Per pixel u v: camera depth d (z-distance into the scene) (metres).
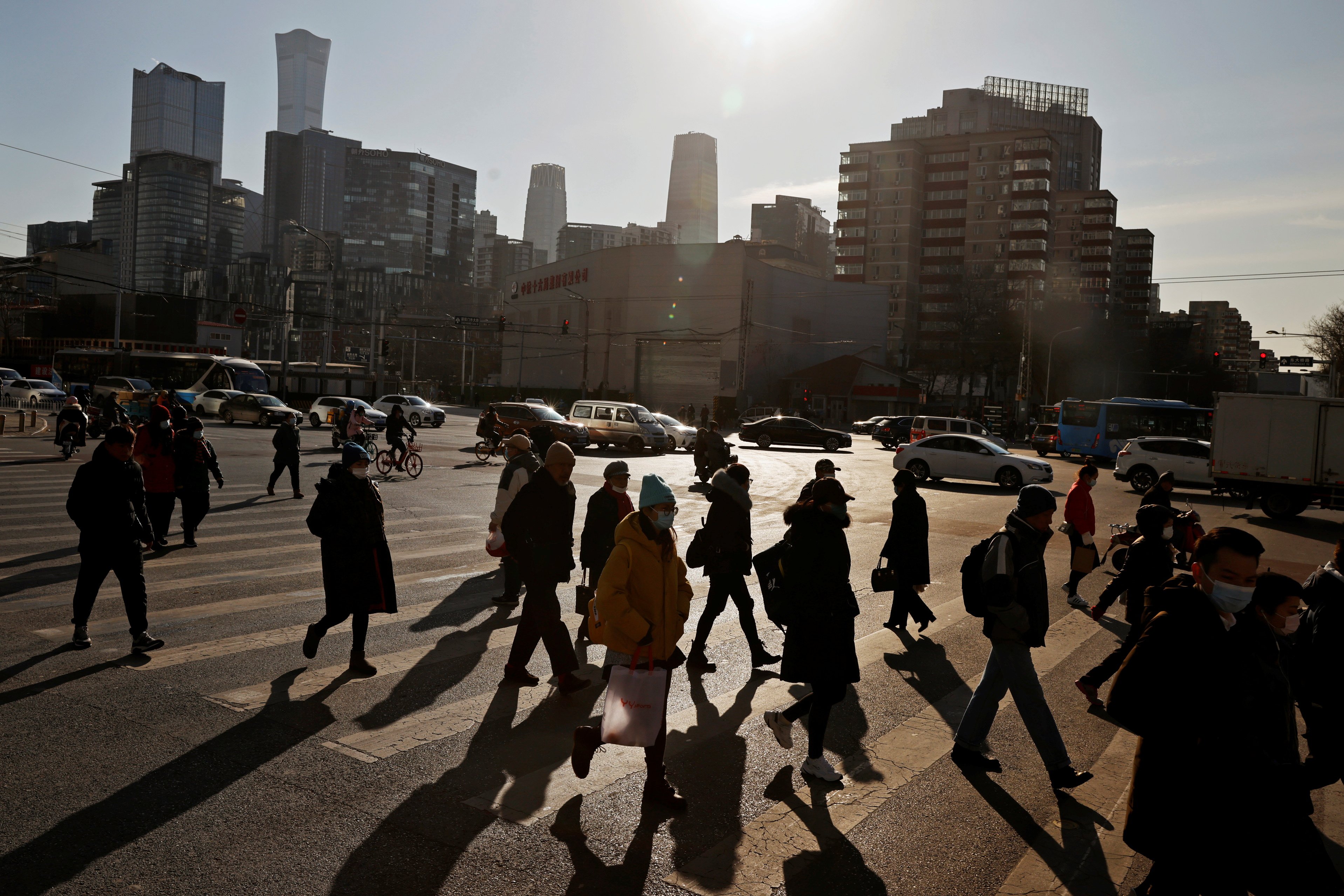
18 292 87.88
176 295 81.06
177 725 5.28
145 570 9.53
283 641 7.14
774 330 81.62
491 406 26.08
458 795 4.53
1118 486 28.58
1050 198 121.88
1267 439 21.69
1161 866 3.06
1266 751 2.98
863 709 6.23
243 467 20.97
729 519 7.09
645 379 80.75
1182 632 3.05
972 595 5.04
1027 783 5.01
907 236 124.25
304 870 3.74
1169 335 97.81
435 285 192.25
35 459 20.97
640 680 4.44
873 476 26.64
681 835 4.21
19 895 3.46
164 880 3.62
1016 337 82.00
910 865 4.02
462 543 12.23
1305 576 13.16
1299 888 2.89
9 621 7.32
